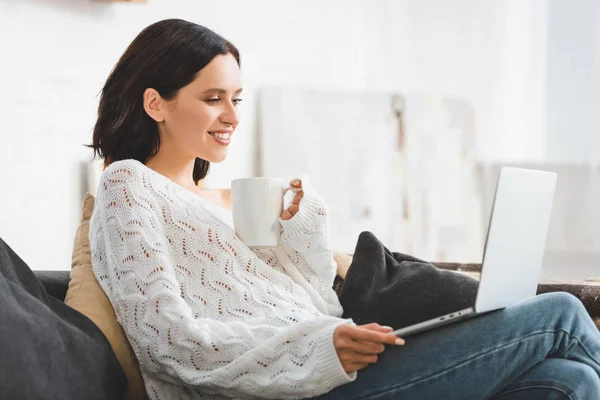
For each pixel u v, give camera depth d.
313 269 2.17
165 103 2.21
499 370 1.73
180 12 4.36
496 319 1.75
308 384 1.67
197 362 1.79
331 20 4.96
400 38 5.07
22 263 1.83
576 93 4.97
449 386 1.71
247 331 1.78
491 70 5.05
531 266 1.85
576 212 4.95
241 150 4.61
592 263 4.95
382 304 2.07
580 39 4.96
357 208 4.86
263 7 4.71
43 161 3.80
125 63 2.23
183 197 2.08
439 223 4.98
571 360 1.78
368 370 1.72
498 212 1.68
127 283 1.89
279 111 4.71
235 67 2.25
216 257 2.01
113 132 2.22
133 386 1.92
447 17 5.07
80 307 1.95
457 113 5.05
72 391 1.67
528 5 5.02
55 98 3.85
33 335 1.63
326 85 4.92
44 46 3.81
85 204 2.22
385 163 4.93
